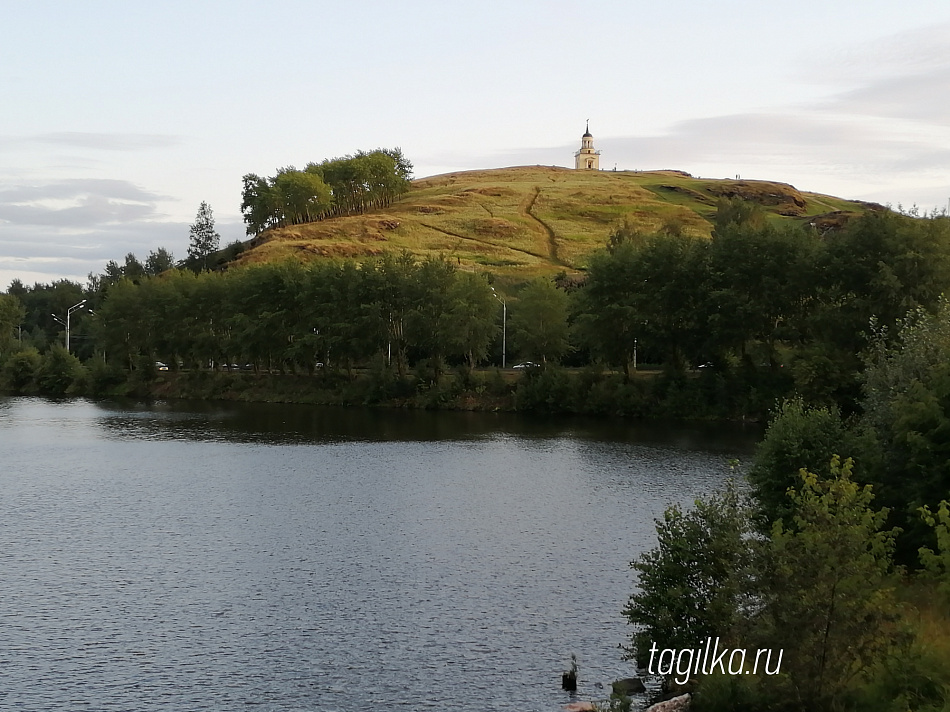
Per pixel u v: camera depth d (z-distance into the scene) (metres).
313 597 39.47
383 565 44.19
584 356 137.88
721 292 100.19
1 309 176.50
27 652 33.47
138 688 30.53
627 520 53.22
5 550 47.03
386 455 79.19
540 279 126.00
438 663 32.38
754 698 24.11
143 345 150.50
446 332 117.38
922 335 41.41
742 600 26.06
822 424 39.34
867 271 92.62
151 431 95.94
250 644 34.25
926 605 29.56
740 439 86.62
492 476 68.38
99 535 50.19
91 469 72.06
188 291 145.50
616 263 108.19
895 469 37.25
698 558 28.42
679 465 72.12
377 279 124.62
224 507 57.44
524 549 46.94
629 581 41.34
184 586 41.00
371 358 129.25
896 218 95.56
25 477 68.44
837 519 24.09
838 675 23.75
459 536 49.69
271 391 131.50
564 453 79.31
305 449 82.94
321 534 50.34
